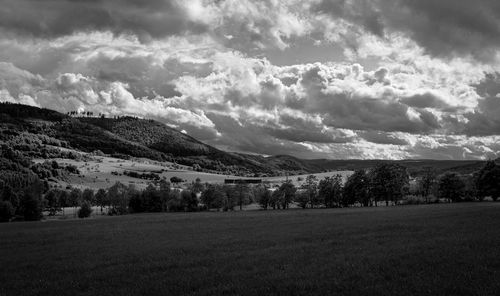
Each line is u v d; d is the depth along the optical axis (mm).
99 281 26141
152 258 34281
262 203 169875
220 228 60656
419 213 73688
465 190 150375
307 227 56312
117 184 191375
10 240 52406
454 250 30562
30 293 23781
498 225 45719
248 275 25922
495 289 20047
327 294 20922
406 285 21703
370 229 49312
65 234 58469
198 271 27906
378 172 157250
